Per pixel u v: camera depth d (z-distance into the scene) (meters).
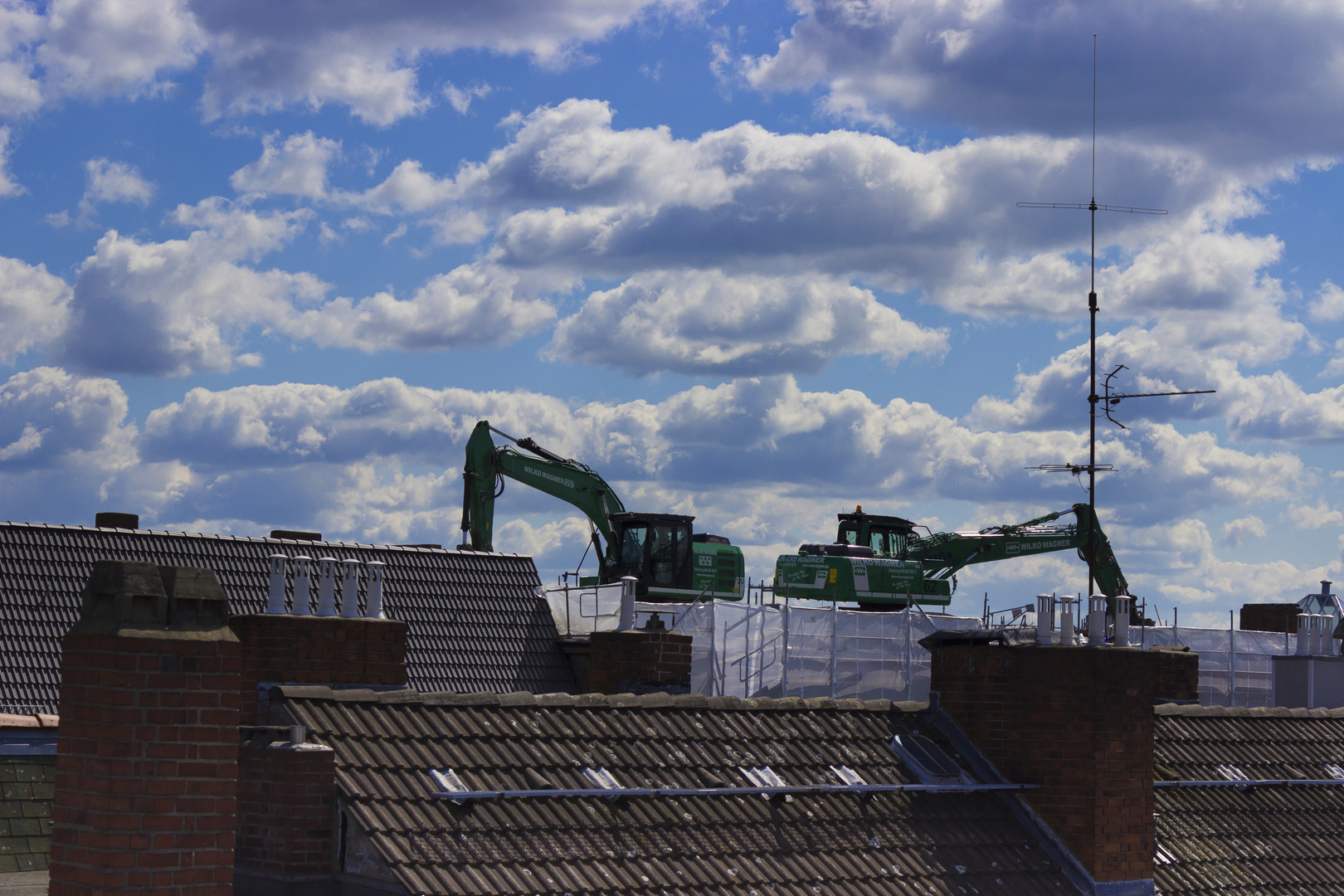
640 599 46.53
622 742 16.94
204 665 10.91
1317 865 20.27
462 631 37.97
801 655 39.34
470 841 14.05
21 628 30.06
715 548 47.84
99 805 10.45
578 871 14.28
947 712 19.38
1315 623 30.20
